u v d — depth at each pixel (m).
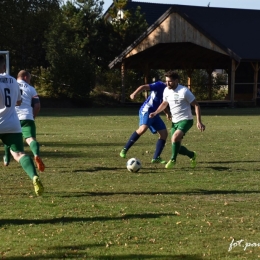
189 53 98.12
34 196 18.14
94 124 53.50
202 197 18.12
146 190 19.28
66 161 26.59
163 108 23.92
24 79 23.19
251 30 96.81
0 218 15.20
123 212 15.91
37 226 14.37
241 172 23.28
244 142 35.38
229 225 14.52
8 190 19.17
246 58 87.94
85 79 89.75
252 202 17.36
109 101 95.00
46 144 34.47
